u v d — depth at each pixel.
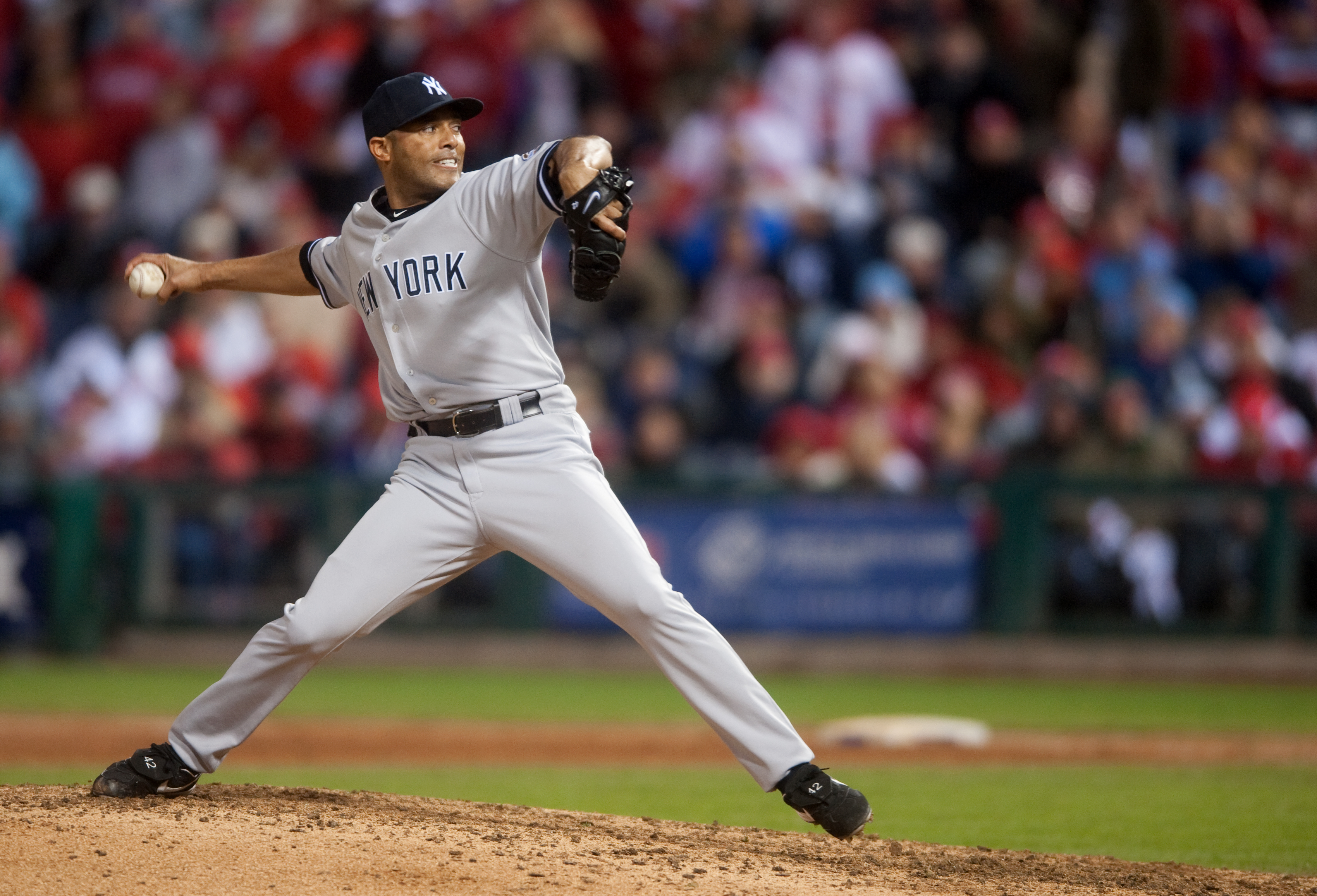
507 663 40.28
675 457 41.41
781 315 43.53
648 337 44.91
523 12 50.12
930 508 40.06
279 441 42.06
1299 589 39.59
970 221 49.09
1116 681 39.06
